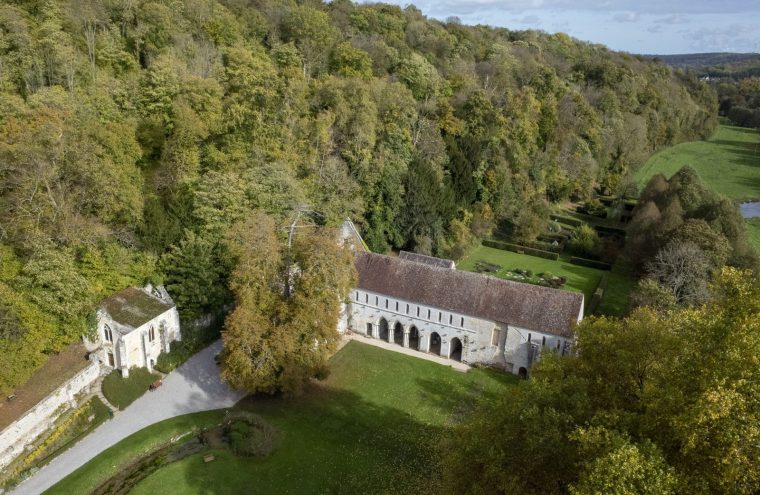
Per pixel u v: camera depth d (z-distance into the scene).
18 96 75.44
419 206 100.19
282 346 59.56
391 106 101.06
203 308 73.62
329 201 86.25
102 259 65.50
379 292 77.88
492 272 105.88
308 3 150.25
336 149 94.88
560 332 67.25
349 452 56.25
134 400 62.91
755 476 28.88
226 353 61.72
